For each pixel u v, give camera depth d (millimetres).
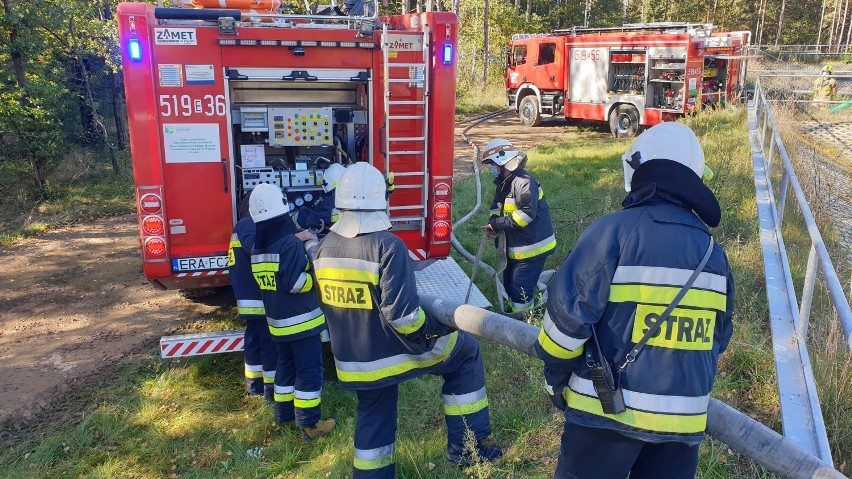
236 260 4480
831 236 6648
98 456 4137
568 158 13820
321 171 5246
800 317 3660
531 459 3537
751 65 32000
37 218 10586
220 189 4910
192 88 4730
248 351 4699
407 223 5488
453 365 3340
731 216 7238
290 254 3904
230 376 5133
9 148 12758
